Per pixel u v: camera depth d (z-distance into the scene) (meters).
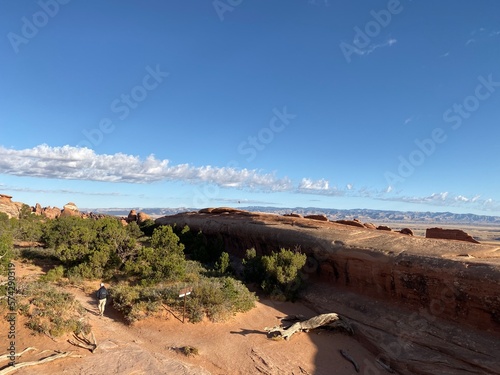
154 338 16.00
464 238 32.16
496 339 15.20
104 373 11.44
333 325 19.12
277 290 24.88
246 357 15.29
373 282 22.28
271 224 38.97
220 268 30.50
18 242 40.44
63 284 22.23
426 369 15.16
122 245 29.72
